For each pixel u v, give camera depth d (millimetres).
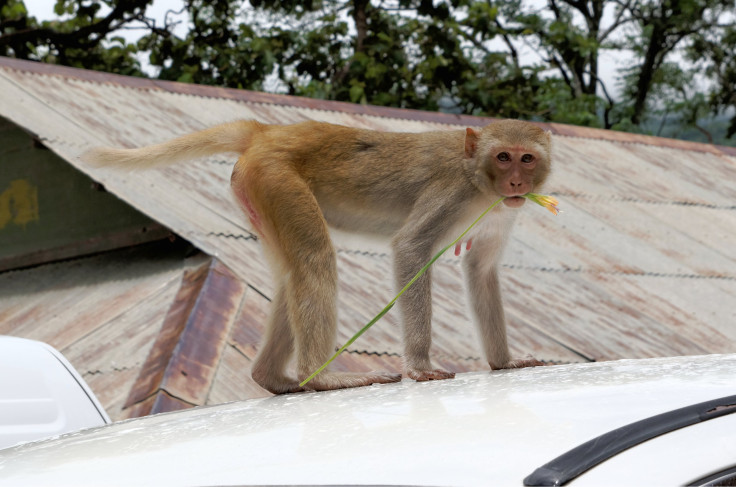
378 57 17594
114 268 7844
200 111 9641
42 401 4387
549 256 8883
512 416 1875
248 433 1993
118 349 6180
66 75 9375
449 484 1585
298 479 1654
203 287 6496
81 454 2016
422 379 3830
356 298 7102
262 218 4414
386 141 4652
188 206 7598
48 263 8547
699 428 1757
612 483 1576
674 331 8070
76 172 8578
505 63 18625
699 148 13547
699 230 10523
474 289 4301
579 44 18938
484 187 4391
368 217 4629
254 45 16547
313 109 10625
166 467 1814
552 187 10531
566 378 2252
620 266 9070
